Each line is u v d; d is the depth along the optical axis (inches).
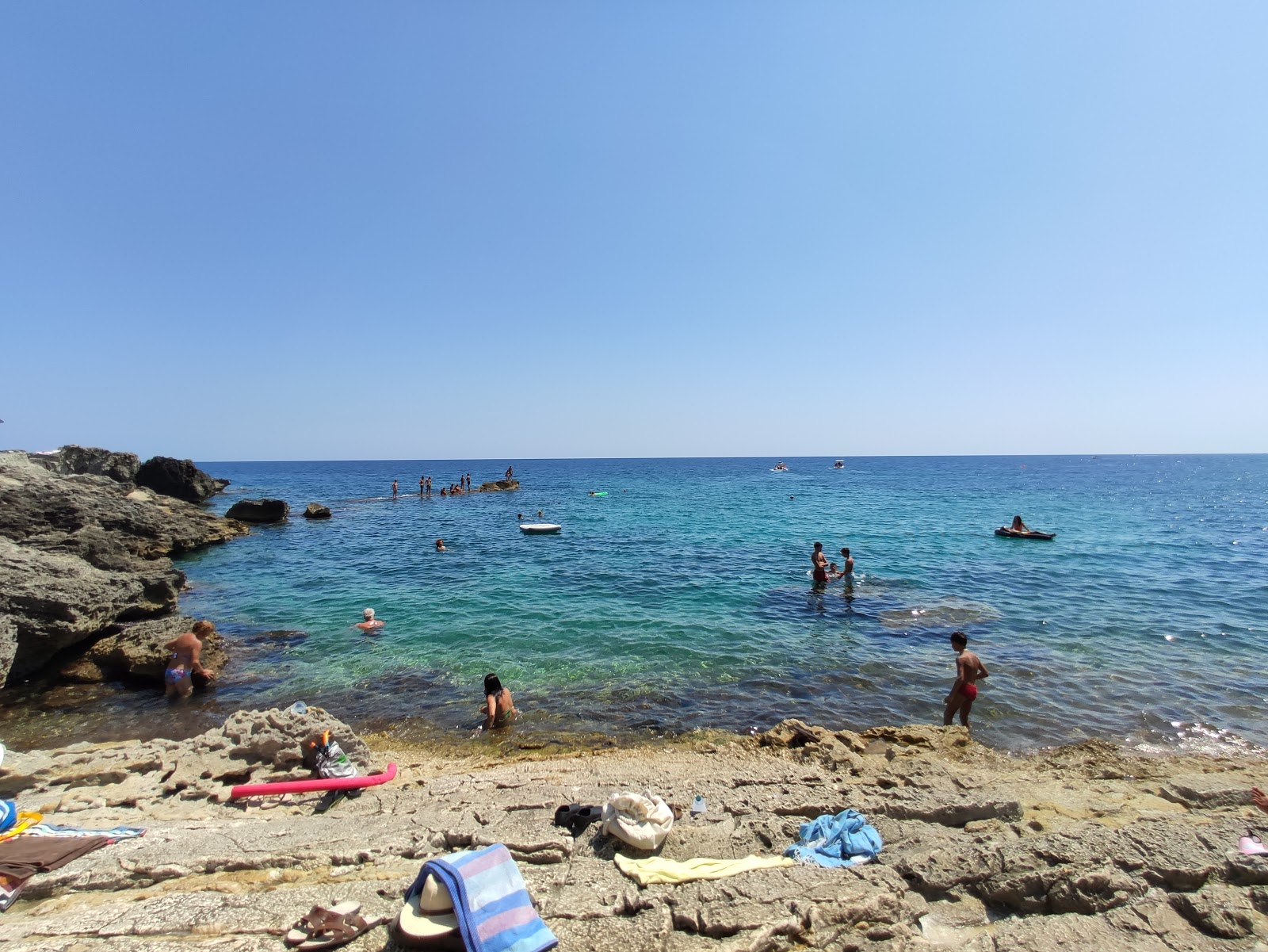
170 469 1882.4
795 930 171.2
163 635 533.3
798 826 231.1
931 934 178.7
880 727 395.2
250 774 313.0
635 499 2452.0
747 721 422.3
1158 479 3956.7
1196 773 316.2
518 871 179.9
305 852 213.6
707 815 244.5
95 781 303.9
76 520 928.9
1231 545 1143.0
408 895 177.3
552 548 1195.3
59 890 196.2
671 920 175.3
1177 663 518.0
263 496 2682.1
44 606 508.4
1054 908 190.1
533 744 389.4
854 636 604.4
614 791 271.0
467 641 601.9
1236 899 186.1
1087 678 484.4
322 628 654.5
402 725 422.0
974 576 872.3
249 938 166.6
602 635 616.1
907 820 237.6
